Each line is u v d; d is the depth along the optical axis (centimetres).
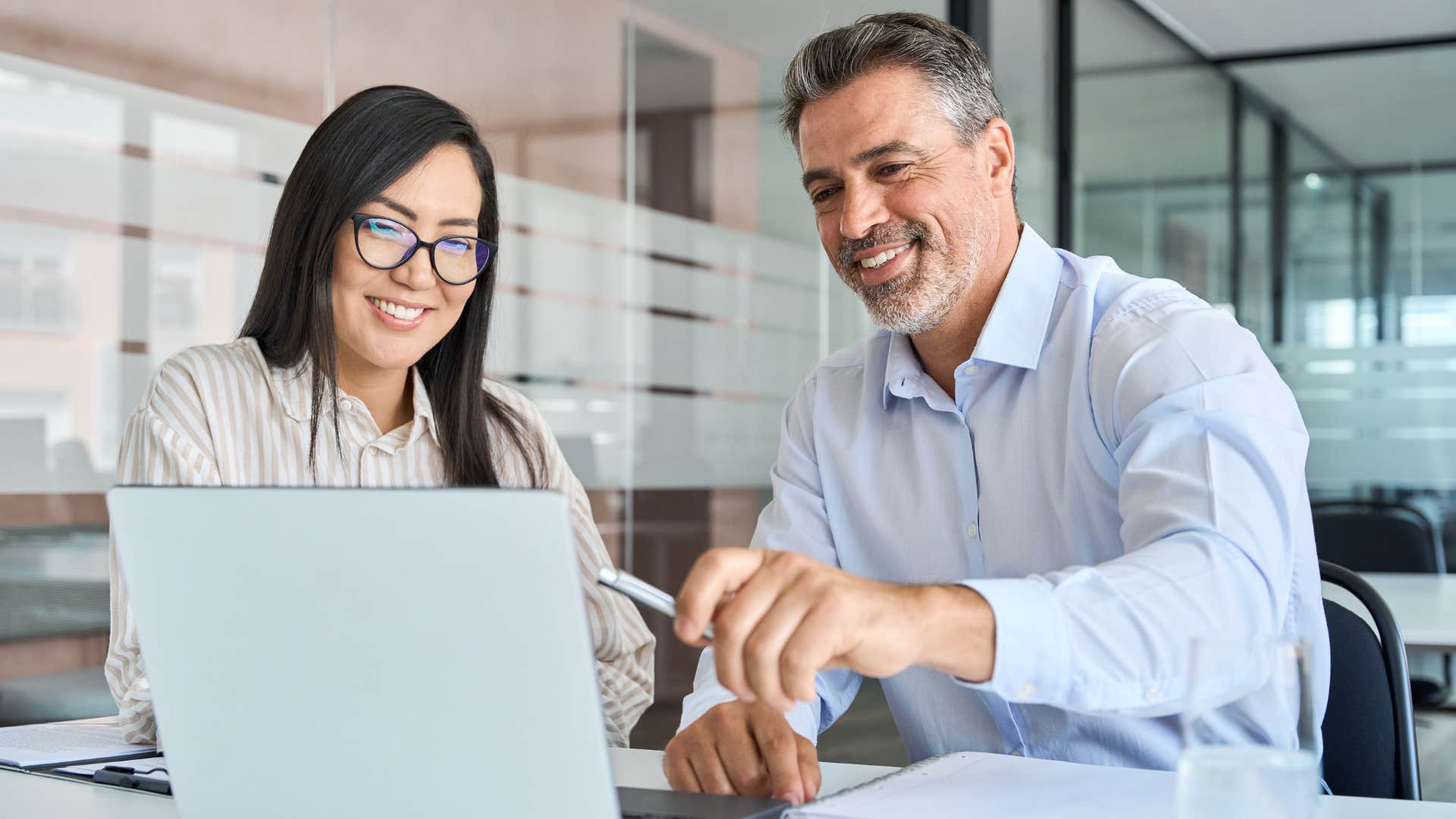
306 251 169
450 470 181
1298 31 558
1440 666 378
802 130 156
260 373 174
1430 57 559
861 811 98
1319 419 572
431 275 168
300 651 85
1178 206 551
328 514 81
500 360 299
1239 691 76
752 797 108
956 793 104
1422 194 561
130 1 248
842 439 168
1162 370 136
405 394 185
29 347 235
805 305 375
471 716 79
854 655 91
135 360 251
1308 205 577
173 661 92
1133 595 104
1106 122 498
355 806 86
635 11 334
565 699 76
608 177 327
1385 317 567
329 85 279
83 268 243
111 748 138
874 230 150
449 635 78
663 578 338
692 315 346
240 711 89
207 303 262
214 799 93
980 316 158
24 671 238
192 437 167
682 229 344
